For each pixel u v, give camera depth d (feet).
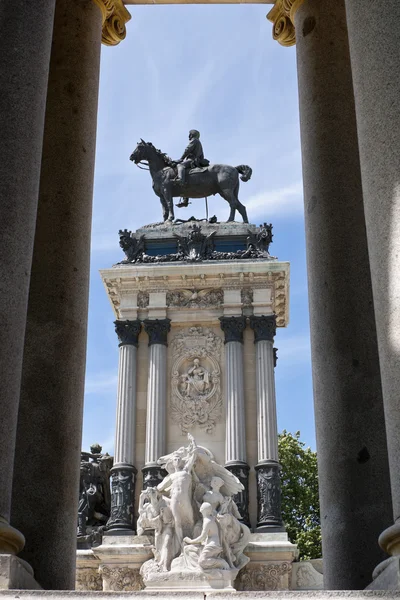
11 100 36.19
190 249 180.75
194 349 173.27
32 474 44.01
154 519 146.51
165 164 196.13
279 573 149.69
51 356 46.65
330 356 48.19
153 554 151.23
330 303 49.32
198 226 185.16
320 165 52.75
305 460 251.39
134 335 175.01
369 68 35.96
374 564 43.27
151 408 167.53
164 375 170.71
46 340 46.91
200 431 167.43
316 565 152.56
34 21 38.47
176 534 145.28
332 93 54.24
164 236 184.65
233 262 176.86
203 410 168.66
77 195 51.19
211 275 176.35
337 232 50.72
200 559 140.36
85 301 49.73
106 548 152.87
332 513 45.09
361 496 44.65
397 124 33.99
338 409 46.85
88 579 155.84
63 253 49.24
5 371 31.89
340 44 55.57
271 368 169.99
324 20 56.29
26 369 46.16
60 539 43.42
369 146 35.04
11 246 33.68
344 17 56.34
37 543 42.70
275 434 164.55
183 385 171.01
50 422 45.32
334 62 55.06
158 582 140.87
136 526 159.74
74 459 45.85
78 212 50.88
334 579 43.88
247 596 27.48
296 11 58.54
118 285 178.50
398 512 30.01
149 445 164.76
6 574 29.01
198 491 148.97
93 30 56.24
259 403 166.81
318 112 54.08
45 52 38.73
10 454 31.30
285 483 248.73
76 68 54.24
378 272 33.27
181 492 145.48
